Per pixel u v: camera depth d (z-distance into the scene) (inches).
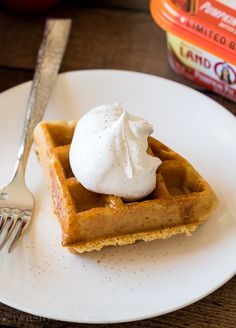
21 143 28.4
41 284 24.4
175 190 26.7
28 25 35.0
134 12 35.8
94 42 34.3
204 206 25.6
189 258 25.2
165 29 29.9
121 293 24.2
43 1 34.9
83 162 24.9
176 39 30.5
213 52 28.9
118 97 30.4
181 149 28.8
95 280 24.7
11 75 32.6
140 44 34.3
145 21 35.4
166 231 25.5
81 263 25.1
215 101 30.6
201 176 27.1
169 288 24.3
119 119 24.8
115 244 25.3
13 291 24.0
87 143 25.0
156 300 23.9
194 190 26.3
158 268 25.0
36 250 25.4
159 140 29.1
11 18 35.4
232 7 29.2
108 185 24.9
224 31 28.5
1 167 27.9
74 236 24.7
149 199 25.7
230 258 25.0
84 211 25.2
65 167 26.5
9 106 29.6
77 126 25.8
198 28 29.0
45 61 31.1
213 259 25.1
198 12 29.1
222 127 29.0
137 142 24.9
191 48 30.2
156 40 34.5
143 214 25.1
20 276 24.5
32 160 28.1
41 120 29.2
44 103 29.6
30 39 34.4
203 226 26.0
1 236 25.5
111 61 33.5
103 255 25.3
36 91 29.8
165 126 29.6
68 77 30.6
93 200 25.8
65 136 27.8
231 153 28.3
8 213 26.1
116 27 35.0
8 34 34.5
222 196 27.0
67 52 33.7
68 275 24.7
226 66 29.6
